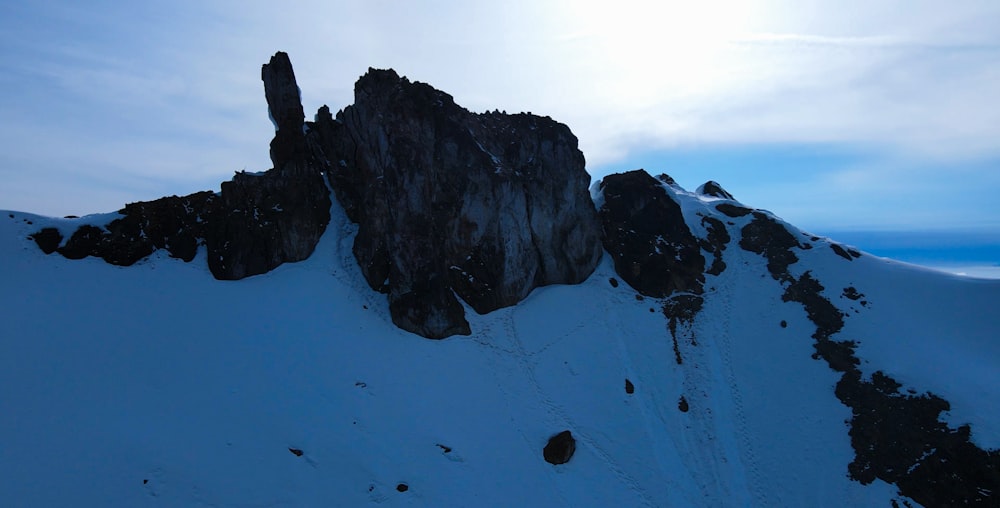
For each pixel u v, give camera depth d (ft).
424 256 115.65
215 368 92.84
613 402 106.73
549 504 86.02
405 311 111.75
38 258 103.24
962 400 99.50
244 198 120.16
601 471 93.56
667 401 109.19
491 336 116.37
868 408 102.27
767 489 93.76
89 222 111.24
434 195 123.75
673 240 150.61
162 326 97.81
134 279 105.81
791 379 112.47
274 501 75.77
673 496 91.40
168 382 88.02
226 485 75.36
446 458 89.20
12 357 84.48
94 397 82.02
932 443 93.71
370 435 89.20
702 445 101.65
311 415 89.56
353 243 125.49
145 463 74.38
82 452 73.56
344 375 98.48
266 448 82.12
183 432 80.38
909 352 112.88
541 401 104.88
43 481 69.15
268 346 99.81
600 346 118.93
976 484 87.15
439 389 101.45
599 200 159.02
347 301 113.91
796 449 98.78
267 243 117.80
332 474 81.61
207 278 111.45
